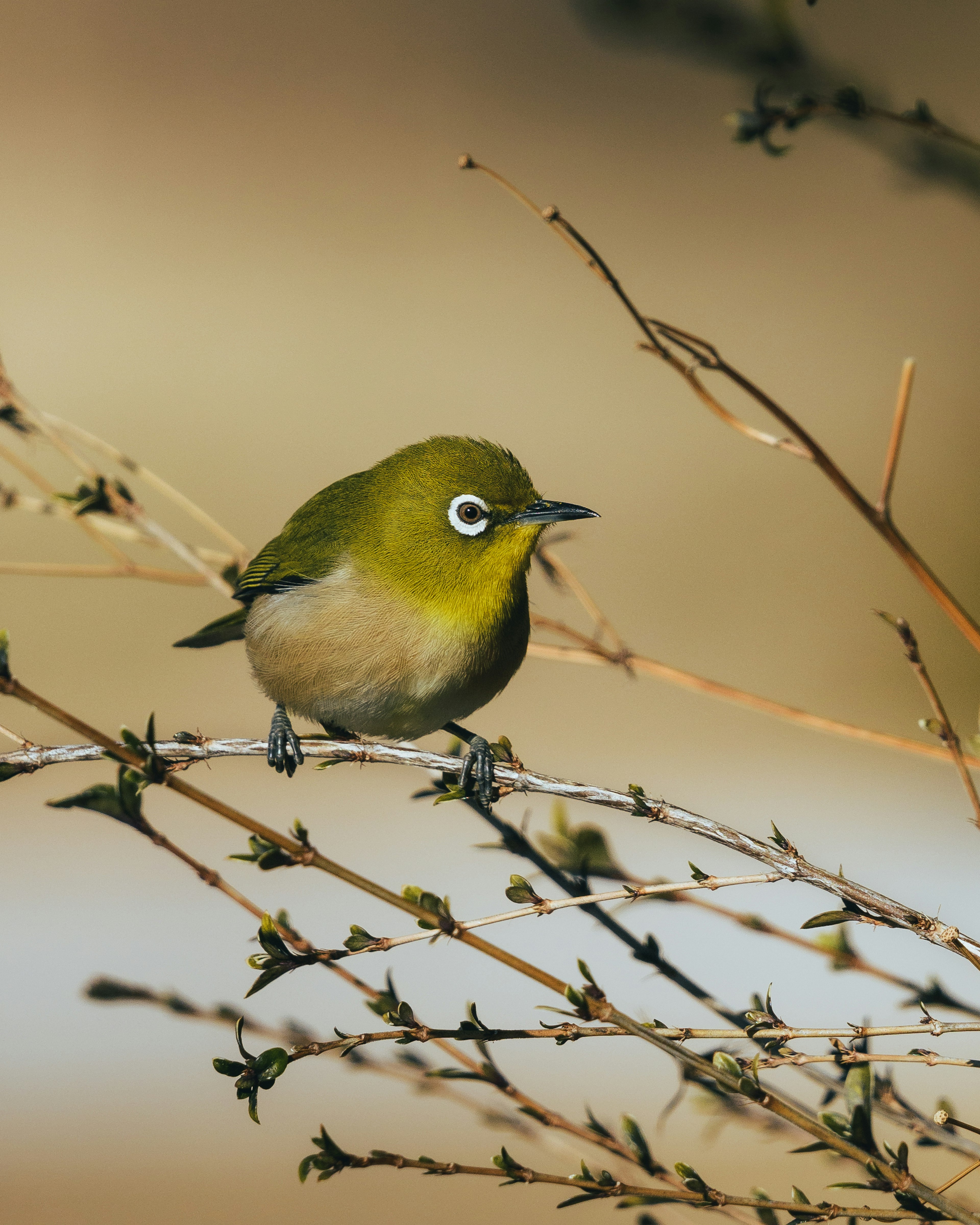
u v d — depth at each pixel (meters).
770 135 4.18
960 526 16.38
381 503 6.04
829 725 4.89
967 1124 3.57
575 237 3.89
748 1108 4.23
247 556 6.52
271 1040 5.52
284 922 3.65
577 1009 3.40
